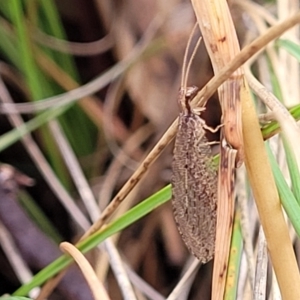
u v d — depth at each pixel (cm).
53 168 12
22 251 11
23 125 11
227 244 8
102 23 13
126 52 12
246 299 9
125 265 11
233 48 8
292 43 10
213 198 8
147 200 9
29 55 11
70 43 12
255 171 8
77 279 10
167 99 12
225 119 8
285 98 10
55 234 11
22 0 12
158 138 12
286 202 8
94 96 13
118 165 12
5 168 11
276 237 8
